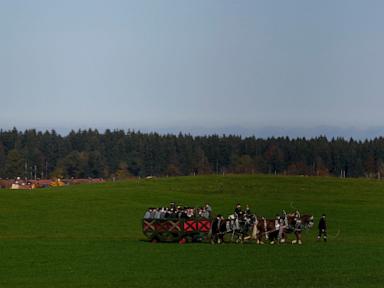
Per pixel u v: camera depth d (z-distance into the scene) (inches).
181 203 4185.5
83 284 1828.2
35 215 3666.3
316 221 3646.7
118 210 3885.3
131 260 2266.2
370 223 3619.6
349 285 1856.5
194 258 2325.3
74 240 2869.1
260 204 4237.2
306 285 1849.2
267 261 2272.4
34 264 2166.6
